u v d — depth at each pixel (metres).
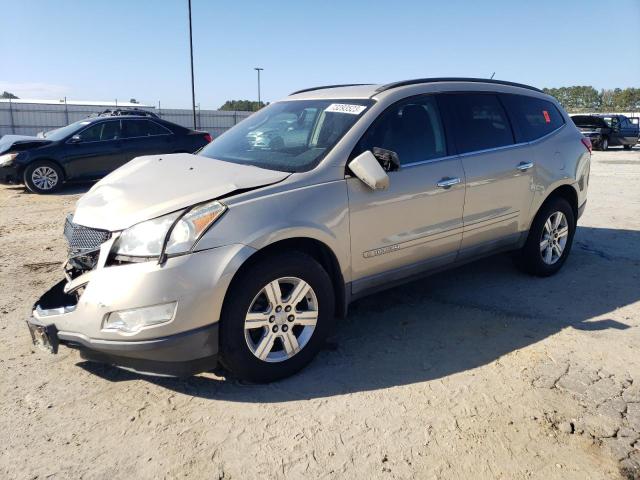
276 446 2.67
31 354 3.63
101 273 2.88
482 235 4.37
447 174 3.98
